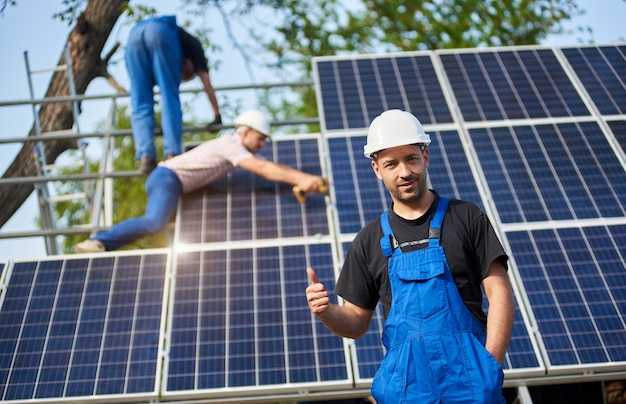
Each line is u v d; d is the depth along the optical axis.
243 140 8.33
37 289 7.31
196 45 9.73
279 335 6.82
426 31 18.81
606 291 6.96
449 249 3.93
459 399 3.73
